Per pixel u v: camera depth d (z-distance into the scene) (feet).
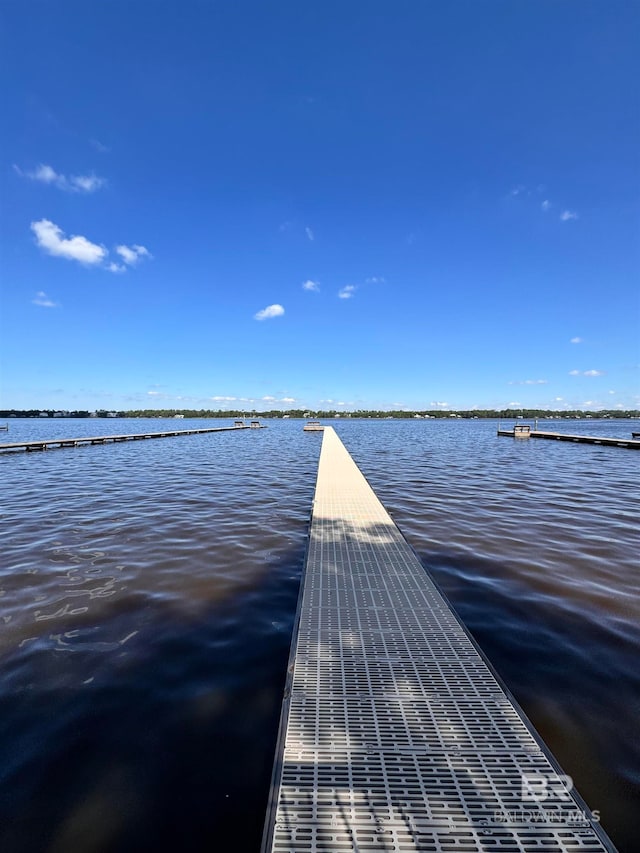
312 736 6.70
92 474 40.73
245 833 5.49
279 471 42.86
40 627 11.15
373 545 17.01
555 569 15.28
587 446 77.30
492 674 8.45
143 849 5.28
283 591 13.61
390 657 9.03
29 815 5.73
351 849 4.99
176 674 9.05
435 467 45.91
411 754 6.34
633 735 7.17
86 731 7.33
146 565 15.87
